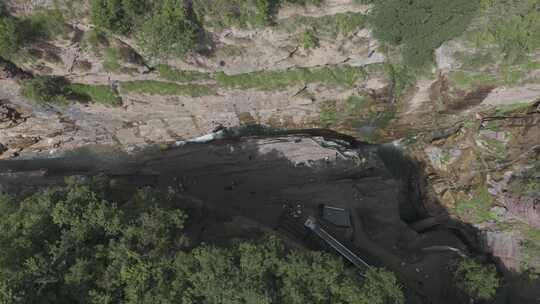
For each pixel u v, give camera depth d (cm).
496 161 3775
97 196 2853
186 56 3353
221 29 3234
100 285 2436
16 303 2216
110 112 3750
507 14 3216
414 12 3177
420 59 3538
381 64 3622
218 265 2478
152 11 3048
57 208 2583
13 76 3256
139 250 2588
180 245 2738
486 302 3450
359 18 3284
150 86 3544
